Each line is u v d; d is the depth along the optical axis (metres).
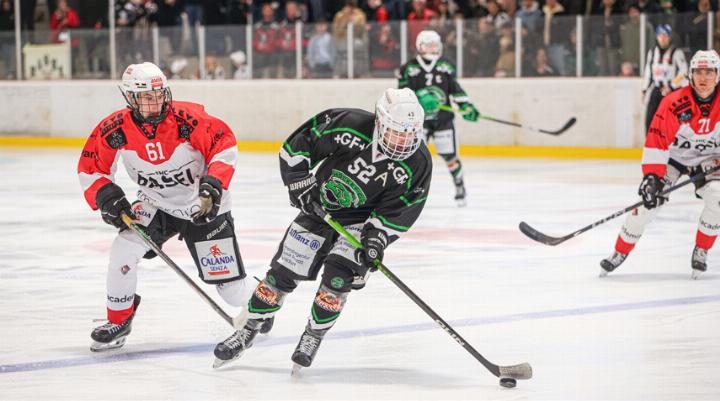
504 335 10.08
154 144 8.82
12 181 25.19
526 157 30.53
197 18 34.81
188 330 10.34
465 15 31.44
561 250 15.31
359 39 31.69
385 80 31.44
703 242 12.97
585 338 9.95
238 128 33.59
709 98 12.20
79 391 8.14
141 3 34.53
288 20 33.12
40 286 12.73
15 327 10.52
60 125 35.44
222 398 7.96
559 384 8.36
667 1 28.95
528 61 30.25
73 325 10.61
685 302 11.63
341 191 8.41
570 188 23.19
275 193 22.53
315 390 8.20
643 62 29.11
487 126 30.98
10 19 35.78
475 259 14.54
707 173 12.55
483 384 8.38
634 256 14.84
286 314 11.01
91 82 34.78
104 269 13.91
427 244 15.86
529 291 12.30
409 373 8.72
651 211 12.73
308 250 8.61
